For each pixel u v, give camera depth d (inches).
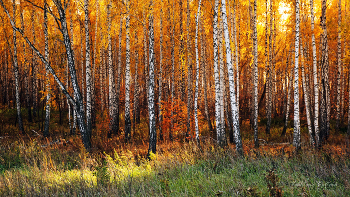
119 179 233.6
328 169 224.4
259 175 220.2
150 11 402.6
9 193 203.0
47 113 622.2
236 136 325.1
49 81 593.6
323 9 557.0
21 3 683.4
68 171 287.3
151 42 388.5
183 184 204.4
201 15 613.9
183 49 565.6
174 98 642.2
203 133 697.0
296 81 420.8
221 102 501.0
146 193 186.5
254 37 557.9
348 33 657.0
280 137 633.6
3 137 611.8
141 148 465.7
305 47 588.4
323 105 558.6
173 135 593.6
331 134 652.1
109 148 450.3
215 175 225.8
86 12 556.4
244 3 676.1
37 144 448.5
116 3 599.2
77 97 427.8
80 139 529.7
